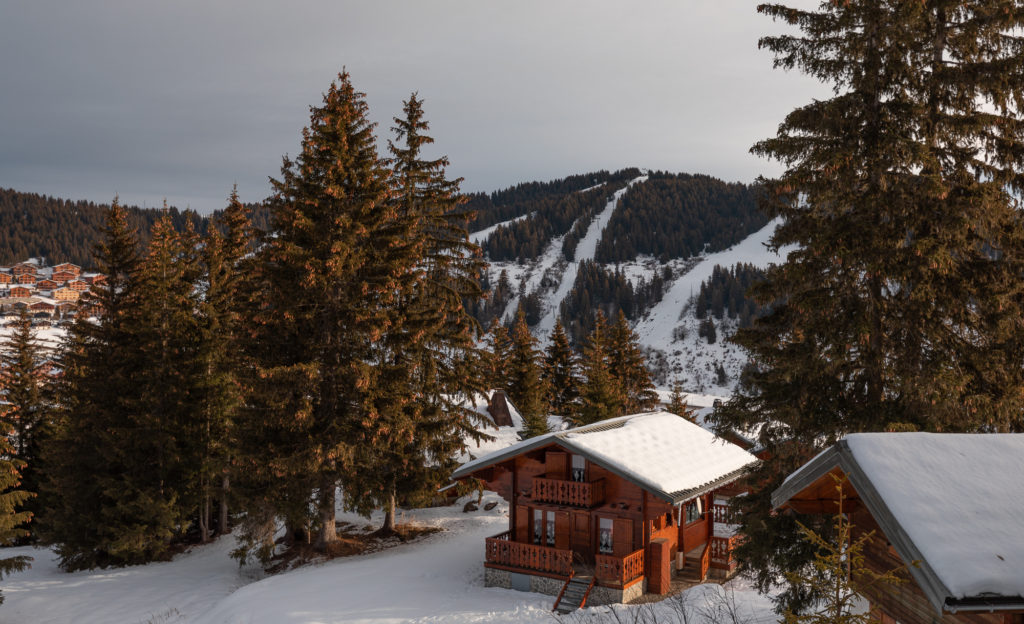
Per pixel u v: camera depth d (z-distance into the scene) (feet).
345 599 78.89
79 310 112.37
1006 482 26.27
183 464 112.98
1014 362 53.67
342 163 93.25
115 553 103.86
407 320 96.37
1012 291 53.31
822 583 28.22
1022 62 51.72
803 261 58.70
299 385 87.86
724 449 94.32
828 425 57.67
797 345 59.67
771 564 60.49
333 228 93.40
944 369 52.06
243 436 93.20
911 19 53.42
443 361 107.86
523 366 224.33
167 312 114.73
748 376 63.98
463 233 108.68
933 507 24.81
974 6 55.36
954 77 54.03
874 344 57.52
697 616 65.10
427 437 99.45
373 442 90.79
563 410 224.53
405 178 106.22
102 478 105.91
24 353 146.92
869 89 55.21
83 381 109.19
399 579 85.97
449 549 100.17
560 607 74.90
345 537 107.45
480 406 188.75
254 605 78.18
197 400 115.34
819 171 57.52
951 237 53.47
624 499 81.92
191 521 118.21
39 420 146.41
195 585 95.25
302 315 91.25
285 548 104.68
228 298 119.55
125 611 86.63
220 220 127.85
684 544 90.17
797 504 35.58
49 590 96.58
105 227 113.09
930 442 28.43
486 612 73.61
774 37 59.36
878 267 54.34
